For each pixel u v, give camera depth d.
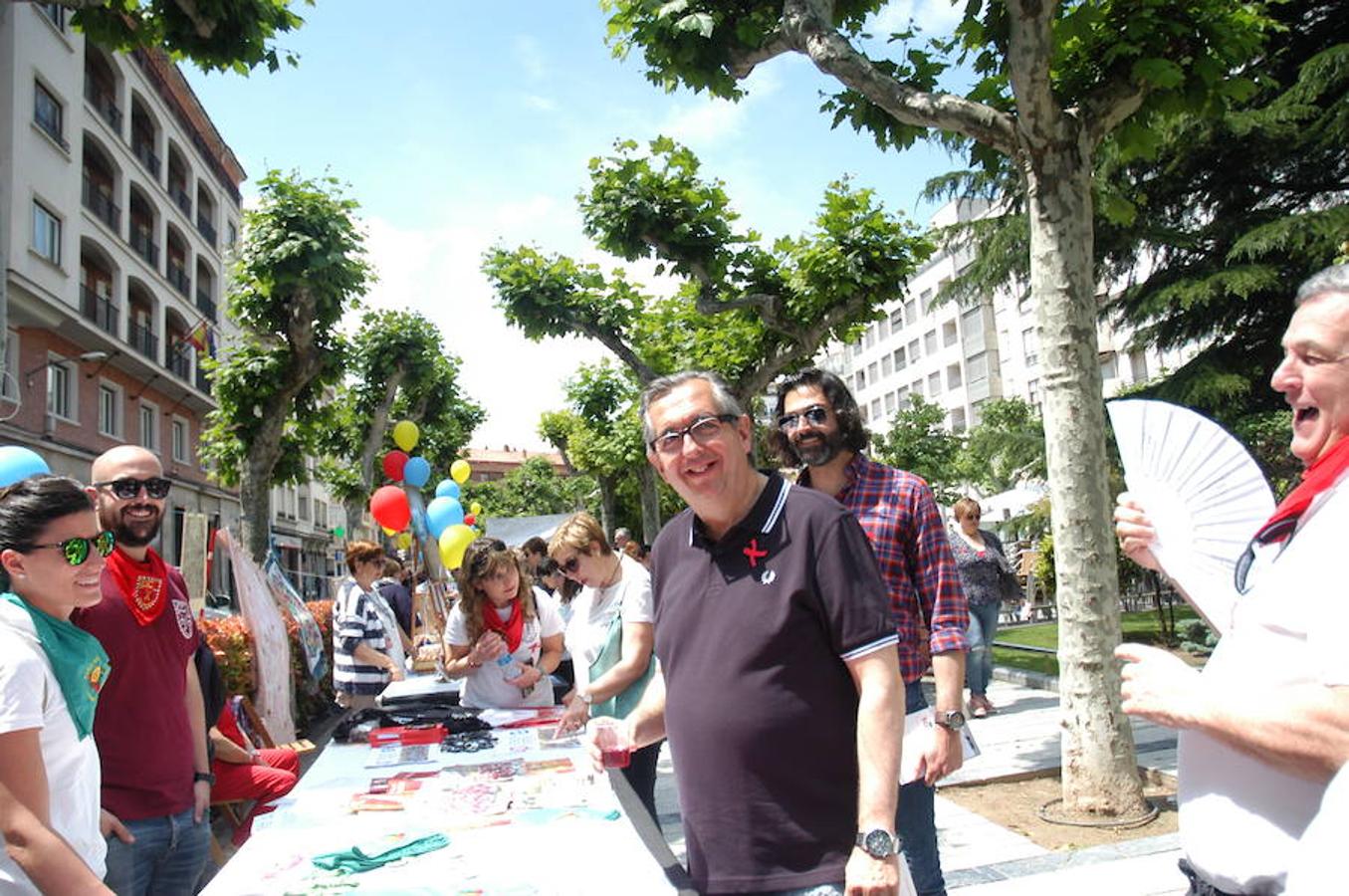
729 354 12.70
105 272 26.48
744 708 2.01
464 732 4.20
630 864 2.35
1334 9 11.60
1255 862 1.68
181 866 3.33
